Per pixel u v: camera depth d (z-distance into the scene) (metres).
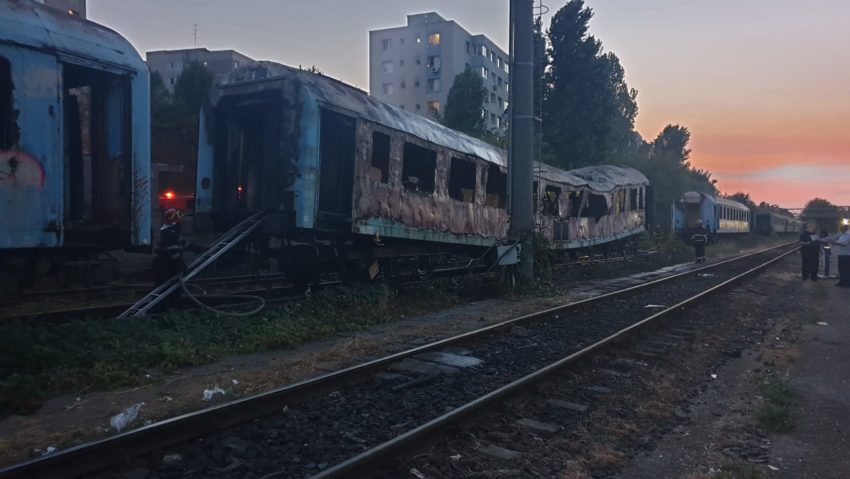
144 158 8.85
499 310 11.98
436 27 69.81
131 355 6.74
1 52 7.12
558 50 39.72
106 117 8.75
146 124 8.88
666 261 28.28
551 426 5.33
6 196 7.19
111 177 8.70
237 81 11.01
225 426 4.94
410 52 71.25
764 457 4.80
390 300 11.71
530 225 15.08
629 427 5.43
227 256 10.79
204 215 11.21
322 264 12.20
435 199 13.90
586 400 6.19
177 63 76.31
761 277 20.30
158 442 4.46
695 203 41.16
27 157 7.37
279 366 6.95
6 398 5.25
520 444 4.91
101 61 8.24
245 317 9.07
